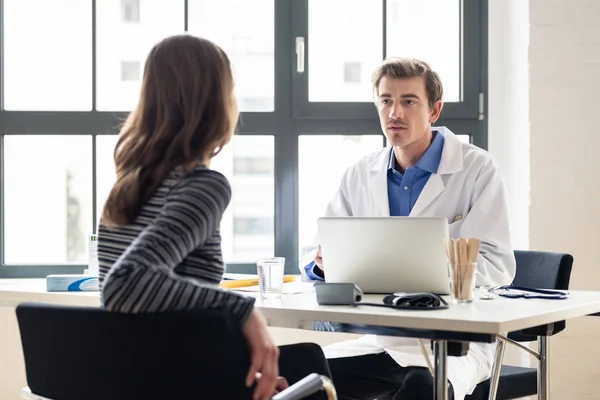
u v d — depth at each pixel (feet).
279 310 5.78
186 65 4.81
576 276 10.96
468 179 8.30
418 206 8.34
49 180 11.84
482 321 4.95
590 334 10.96
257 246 11.88
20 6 11.78
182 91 4.77
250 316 4.37
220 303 4.32
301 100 11.69
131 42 11.76
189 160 4.66
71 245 11.90
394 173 8.69
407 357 7.41
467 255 5.97
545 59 10.91
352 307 5.77
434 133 8.81
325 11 11.74
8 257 11.91
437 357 5.48
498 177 8.21
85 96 11.80
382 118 8.41
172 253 4.31
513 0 11.37
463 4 11.70
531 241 10.96
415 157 8.59
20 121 11.71
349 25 11.75
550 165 10.93
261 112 11.75
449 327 5.08
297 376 5.35
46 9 11.76
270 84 11.83
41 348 4.46
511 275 7.78
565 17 10.92
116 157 4.89
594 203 10.96
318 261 7.48
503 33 11.70
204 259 4.69
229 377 4.08
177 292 4.22
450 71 11.84
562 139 10.96
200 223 4.42
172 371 4.11
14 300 7.55
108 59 11.76
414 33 11.78
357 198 8.91
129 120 4.94
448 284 6.37
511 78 11.47
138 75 11.76
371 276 6.50
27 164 11.85
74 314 4.29
